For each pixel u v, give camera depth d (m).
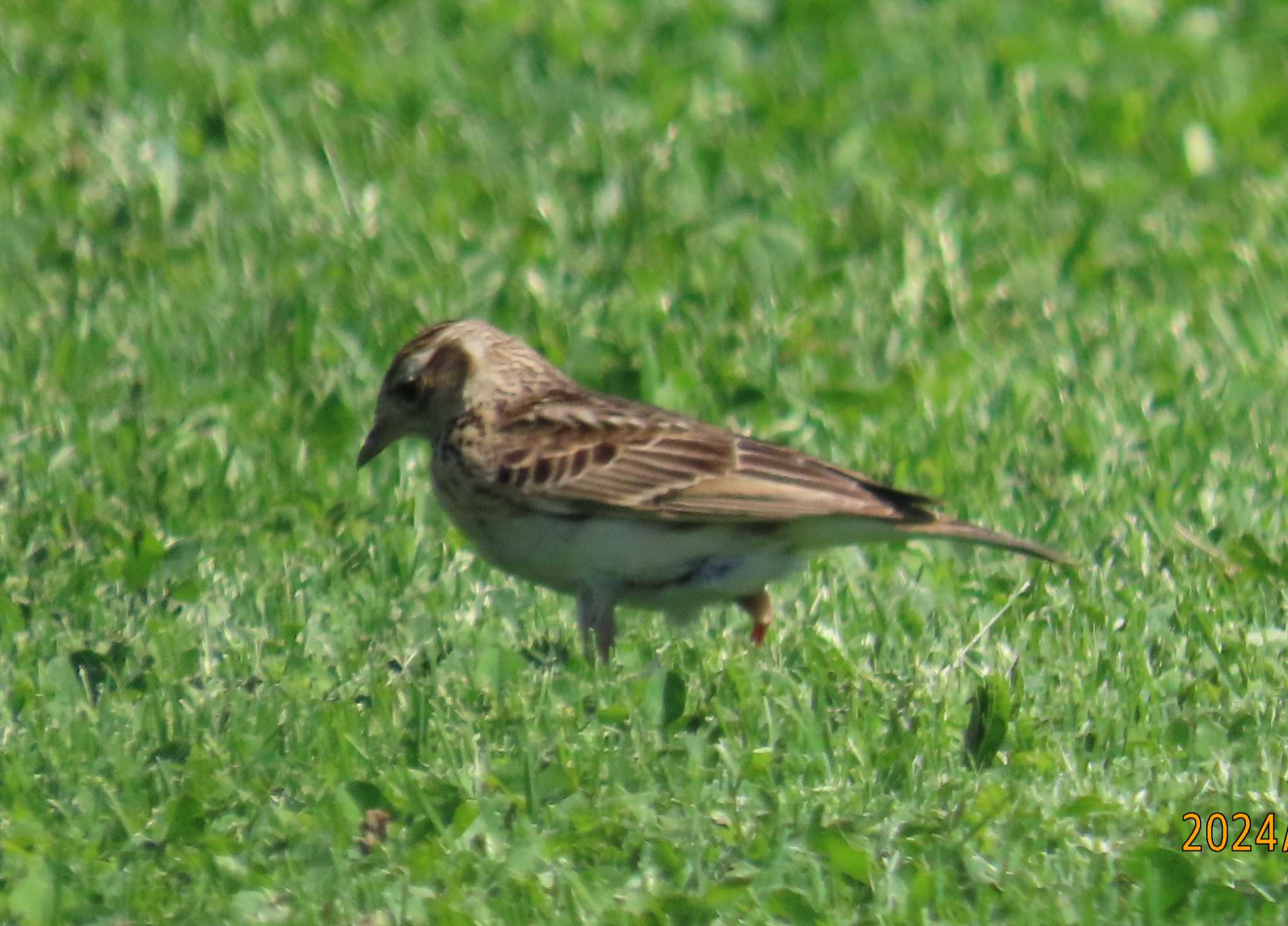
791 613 12.32
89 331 15.41
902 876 9.34
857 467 14.32
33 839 9.30
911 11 23.70
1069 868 9.39
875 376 15.80
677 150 19.03
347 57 20.72
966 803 9.85
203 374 15.31
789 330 16.14
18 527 12.87
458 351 11.92
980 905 9.05
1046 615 12.13
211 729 10.50
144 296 16.08
